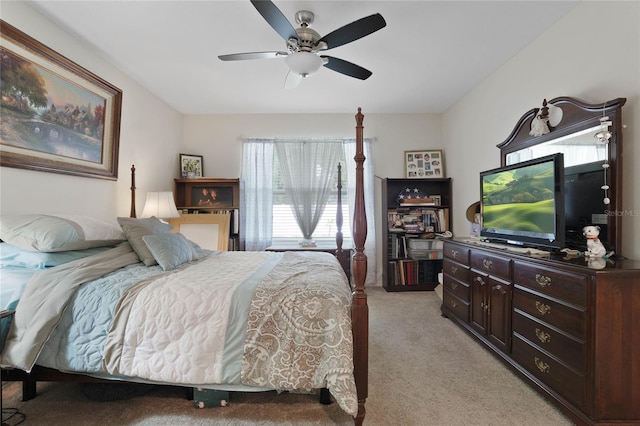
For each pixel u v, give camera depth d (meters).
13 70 1.95
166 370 1.46
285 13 2.12
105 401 1.72
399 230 4.18
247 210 4.33
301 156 4.35
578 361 1.52
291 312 1.50
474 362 2.20
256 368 1.44
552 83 2.34
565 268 1.60
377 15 1.71
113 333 1.50
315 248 4.01
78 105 2.46
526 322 1.92
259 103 3.97
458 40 2.51
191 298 1.55
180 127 4.31
